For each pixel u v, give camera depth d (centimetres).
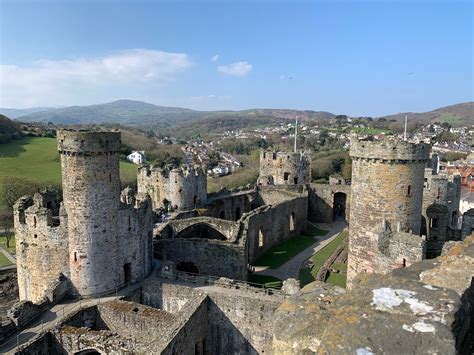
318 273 4984
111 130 3444
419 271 1259
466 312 889
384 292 895
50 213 3512
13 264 6081
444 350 716
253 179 11706
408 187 3300
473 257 1255
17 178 8356
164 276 3875
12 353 2659
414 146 3209
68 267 3466
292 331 945
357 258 3553
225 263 4491
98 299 3434
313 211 7962
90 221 3369
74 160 3281
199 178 6350
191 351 3017
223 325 3309
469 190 8912
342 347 754
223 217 6819
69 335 2888
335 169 13162
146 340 3077
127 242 3644
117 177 3500
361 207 3469
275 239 6319
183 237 5178
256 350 3209
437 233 4406
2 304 4759
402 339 745
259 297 3269
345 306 873
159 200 6300
